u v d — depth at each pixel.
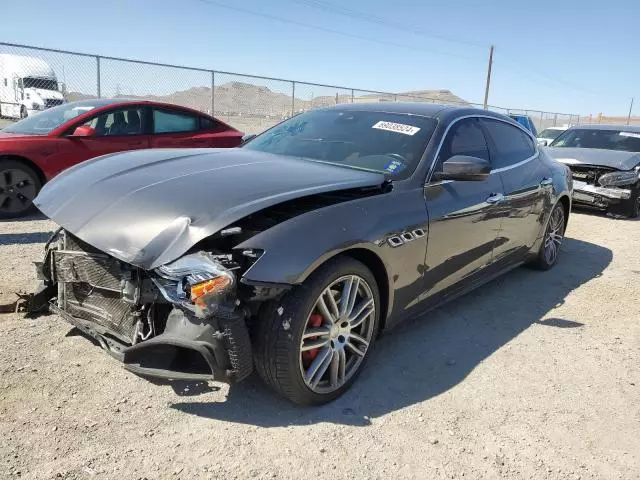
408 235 3.13
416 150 3.56
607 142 9.70
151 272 2.45
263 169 3.16
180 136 7.72
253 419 2.68
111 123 7.12
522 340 3.89
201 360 2.54
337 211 2.80
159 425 2.57
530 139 5.21
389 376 3.22
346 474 2.36
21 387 2.75
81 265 2.79
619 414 3.01
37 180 6.63
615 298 4.93
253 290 2.43
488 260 4.19
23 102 11.12
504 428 2.80
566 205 5.73
